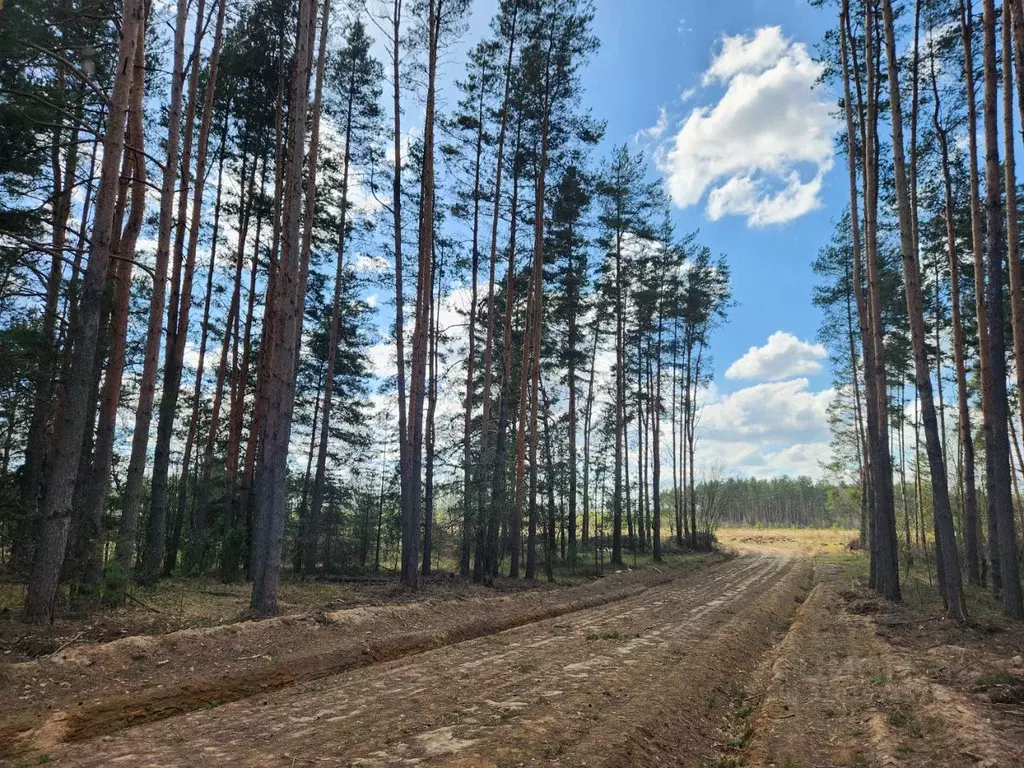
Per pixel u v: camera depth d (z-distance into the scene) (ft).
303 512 80.23
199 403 73.67
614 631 39.27
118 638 27.73
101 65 44.80
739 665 32.40
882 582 59.21
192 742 17.53
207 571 59.52
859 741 19.27
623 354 97.45
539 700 22.15
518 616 46.21
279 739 17.72
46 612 28.19
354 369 91.91
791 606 58.59
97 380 44.11
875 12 51.16
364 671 27.68
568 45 67.36
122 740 17.76
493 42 68.03
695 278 113.09
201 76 58.65
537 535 86.74
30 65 36.01
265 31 58.03
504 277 79.30
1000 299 37.52
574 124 69.05
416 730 18.61
